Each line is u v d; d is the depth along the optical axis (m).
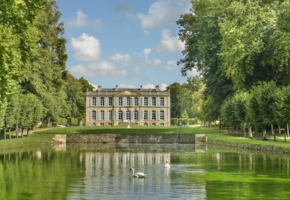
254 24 41.47
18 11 29.30
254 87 44.34
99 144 55.69
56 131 65.12
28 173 21.59
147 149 43.00
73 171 22.55
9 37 25.58
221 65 51.97
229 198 14.03
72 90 113.25
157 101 103.50
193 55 64.62
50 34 65.44
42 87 59.34
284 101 34.72
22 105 51.53
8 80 24.81
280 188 15.85
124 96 103.31
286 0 39.19
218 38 53.28
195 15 62.94
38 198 14.44
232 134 59.03
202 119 96.62
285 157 28.62
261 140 42.00
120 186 17.06
